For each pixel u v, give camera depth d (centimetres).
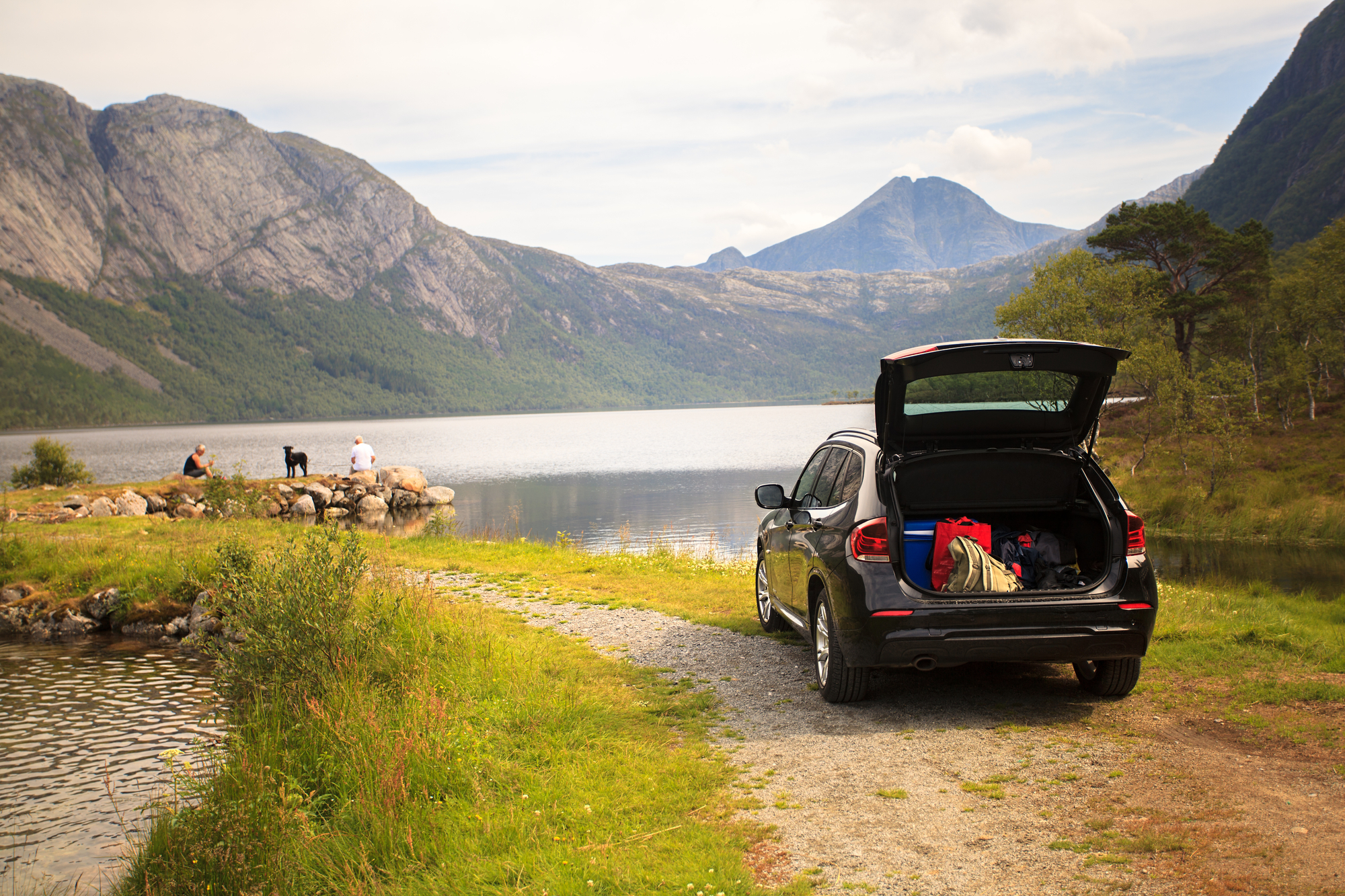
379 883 376
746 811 414
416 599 845
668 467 5731
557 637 856
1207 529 2441
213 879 408
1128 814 382
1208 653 668
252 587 692
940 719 542
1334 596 1423
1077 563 587
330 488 3397
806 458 6281
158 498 2730
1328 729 484
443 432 16588
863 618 516
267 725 582
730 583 1219
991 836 370
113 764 682
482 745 511
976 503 602
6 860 514
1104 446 3903
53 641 1177
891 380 549
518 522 2905
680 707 594
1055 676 632
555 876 352
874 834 379
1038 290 4188
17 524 2086
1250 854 335
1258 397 4288
